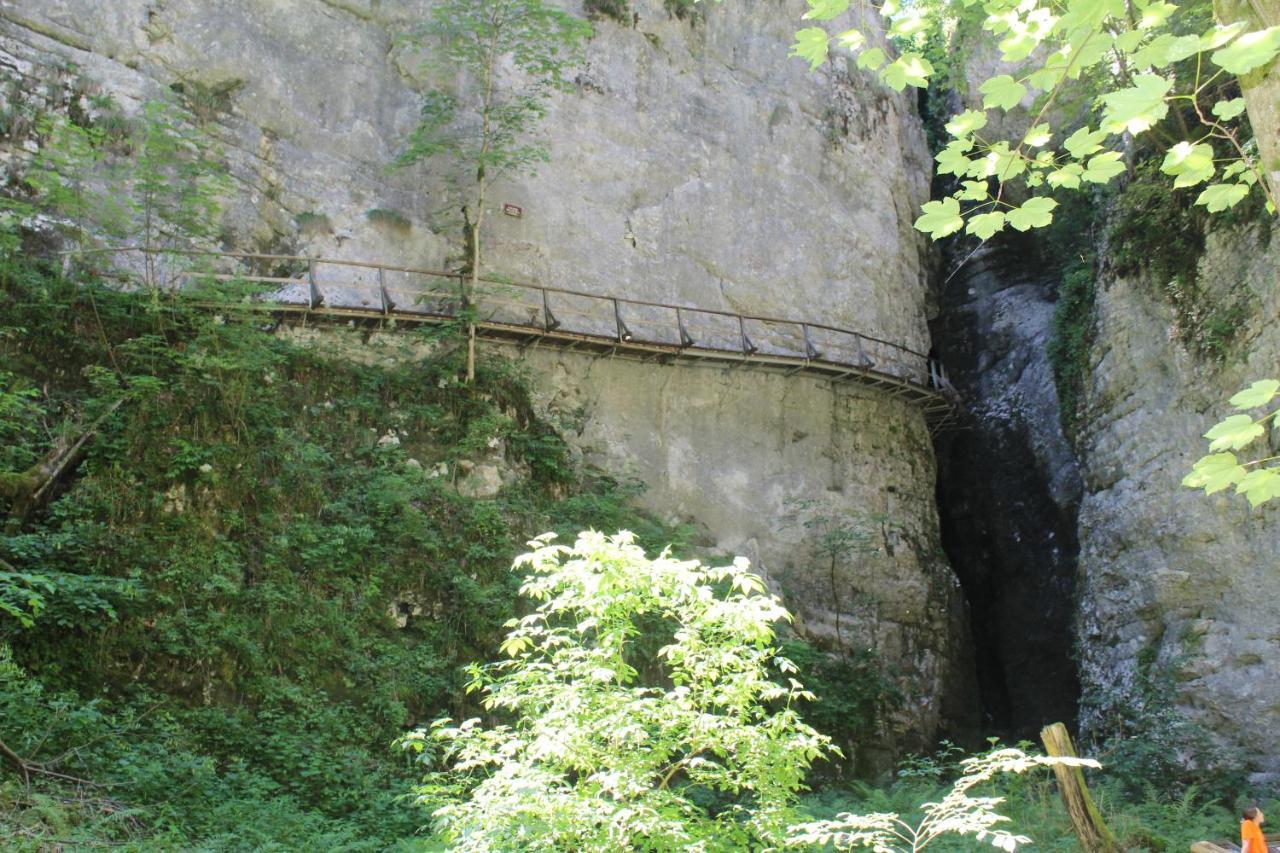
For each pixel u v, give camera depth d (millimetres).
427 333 17625
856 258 23781
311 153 18297
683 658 7336
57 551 12711
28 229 15180
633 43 21859
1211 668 16578
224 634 13195
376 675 14344
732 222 22203
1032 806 13227
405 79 19516
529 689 7258
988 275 27156
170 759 11445
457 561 15992
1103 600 18875
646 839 6590
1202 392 17562
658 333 20625
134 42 17000
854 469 22016
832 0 5215
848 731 18609
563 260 20000
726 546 19969
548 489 18109
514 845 6375
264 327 16547
